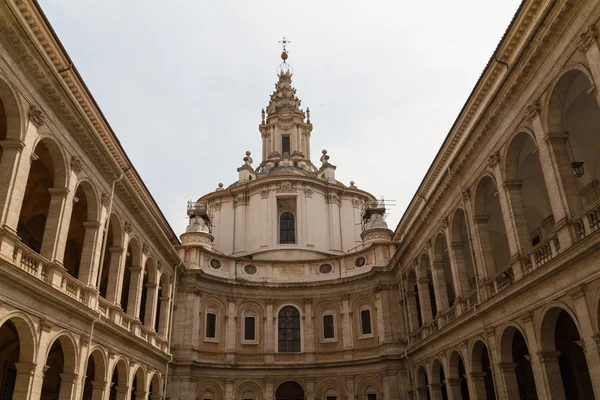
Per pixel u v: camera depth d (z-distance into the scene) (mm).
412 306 41000
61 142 21562
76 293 22797
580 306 17891
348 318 46562
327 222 56062
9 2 16672
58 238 21000
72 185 22516
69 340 21922
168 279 39781
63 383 21828
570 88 20562
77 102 21812
